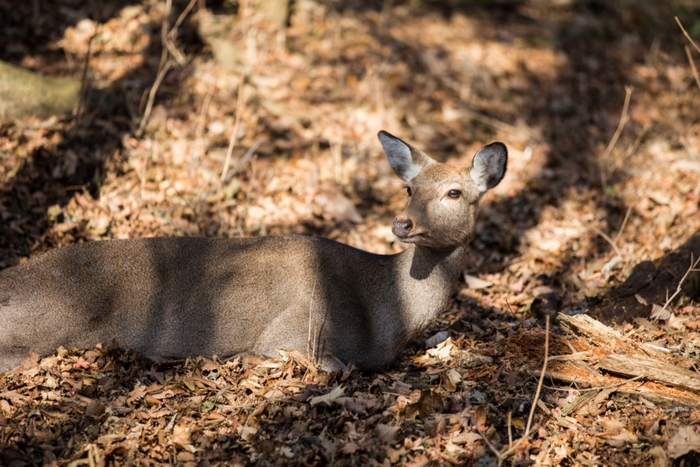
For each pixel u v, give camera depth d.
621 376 7.06
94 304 7.54
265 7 15.90
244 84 14.19
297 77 14.82
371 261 7.82
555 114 15.51
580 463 6.05
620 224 11.52
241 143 12.74
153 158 11.77
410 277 7.62
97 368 7.27
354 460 5.97
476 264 10.92
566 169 13.55
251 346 7.69
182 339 7.59
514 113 15.33
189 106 13.18
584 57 17.77
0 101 11.32
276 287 7.69
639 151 14.30
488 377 7.18
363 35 16.84
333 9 17.48
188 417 6.59
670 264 9.02
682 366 7.22
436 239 7.24
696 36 19.23
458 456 6.07
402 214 7.11
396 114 14.41
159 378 7.22
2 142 11.01
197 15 15.13
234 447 6.19
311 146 13.11
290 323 7.57
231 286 7.69
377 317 7.64
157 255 7.80
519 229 11.66
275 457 6.03
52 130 11.52
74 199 10.60
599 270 10.19
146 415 6.59
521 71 16.78
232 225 10.99
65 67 13.52
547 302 9.31
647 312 8.60
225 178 11.69
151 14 15.40
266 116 13.56
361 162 13.07
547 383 7.13
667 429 6.27
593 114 15.72
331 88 14.82
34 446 6.12
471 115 14.91
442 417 6.45
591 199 12.38
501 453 6.00
